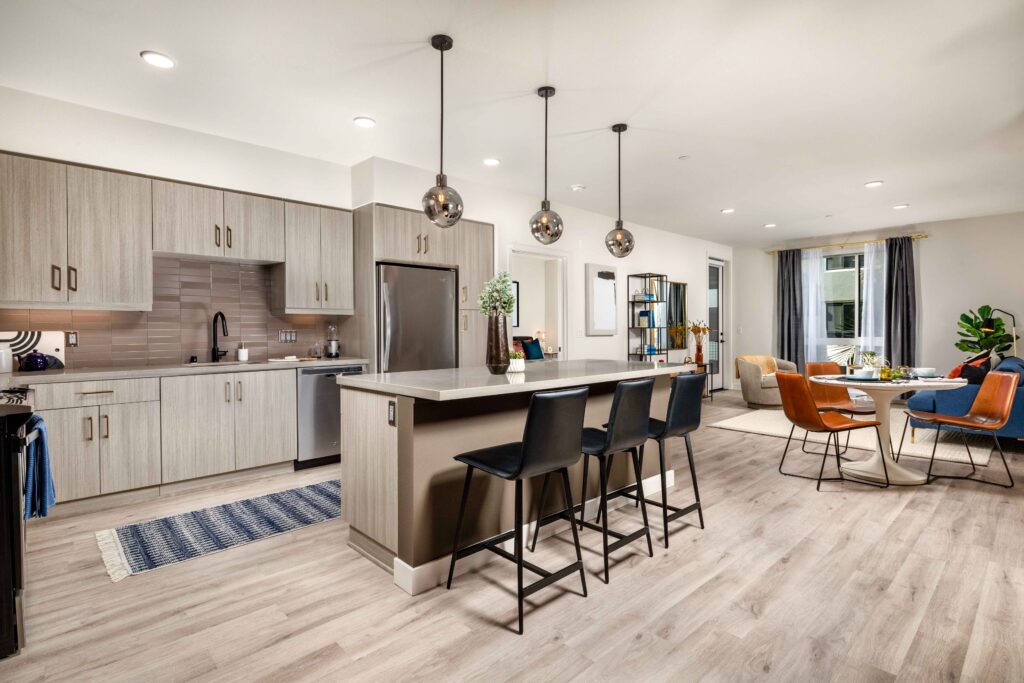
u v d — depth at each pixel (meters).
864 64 2.83
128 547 2.75
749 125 3.71
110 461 3.31
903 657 1.83
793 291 8.46
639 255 7.31
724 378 9.30
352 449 2.70
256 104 3.37
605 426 3.35
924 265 7.29
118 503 3.38
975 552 2.66
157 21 2.43
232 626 2.04
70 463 3.16
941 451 4.73
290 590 2.32
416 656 1.85
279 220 4.22
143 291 3.58
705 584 2.35
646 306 7.27
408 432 2.31
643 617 2.09
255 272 4.48
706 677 1.73
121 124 3.51
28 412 1.89
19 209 3.12
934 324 7.21
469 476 2.30
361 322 4.59
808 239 8.44
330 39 2.59
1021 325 6.59
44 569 2.51
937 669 1.76
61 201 3.26
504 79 3.02
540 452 2.06
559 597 2.25
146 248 3.59
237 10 2.34
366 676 1.74
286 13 2.37
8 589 1.84
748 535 2.90
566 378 2.67
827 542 2.80
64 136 3.30
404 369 4.62
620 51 2.71
